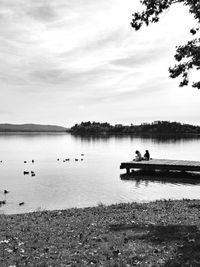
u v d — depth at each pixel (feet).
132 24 71.87
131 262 36.14
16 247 42.01
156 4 69.31
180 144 472.85
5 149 402.52
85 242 44.57
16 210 97.25
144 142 540.93
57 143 556.10
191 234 47.16
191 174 169.68
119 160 256.11
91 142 567.59
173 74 75.20
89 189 132.16
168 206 73.82
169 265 35.04
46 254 39.11
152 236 46.62
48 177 165.48
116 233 49.11
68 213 68.64
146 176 166.61
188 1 68.03
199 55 72.08
